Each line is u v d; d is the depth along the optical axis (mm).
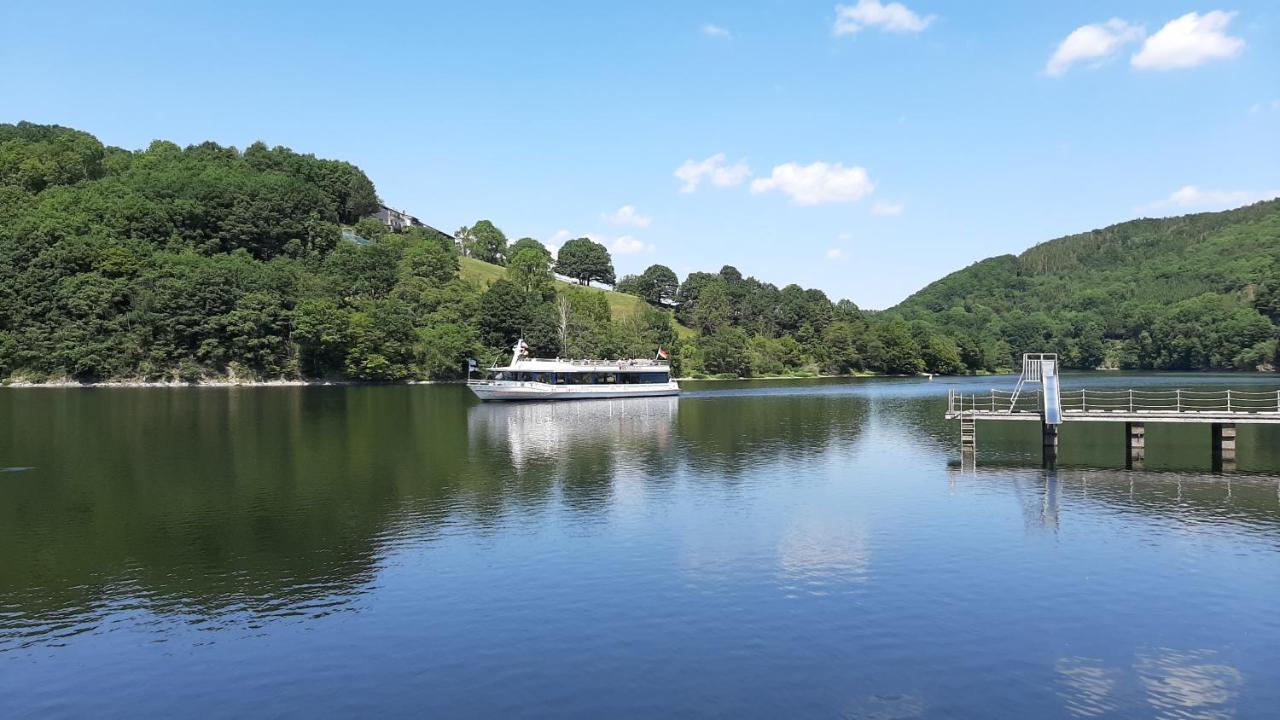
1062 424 88625
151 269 160125
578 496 47969
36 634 27406
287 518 42406
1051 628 27328
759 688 23094
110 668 24812
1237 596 30234
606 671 24203
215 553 36188
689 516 42906
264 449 66938
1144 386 159125
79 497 47406
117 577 33031
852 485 51469
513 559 35219
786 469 57719
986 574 32875
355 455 63781
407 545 37438
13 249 154375
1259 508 44344
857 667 24422
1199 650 25625
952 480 53219
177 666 24906
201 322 153375
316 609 29438
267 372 160125
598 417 97688
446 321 188875
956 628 27328
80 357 145000
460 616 28625
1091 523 41000
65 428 80938
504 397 120312
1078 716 21531
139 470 56375
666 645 26031
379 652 25703
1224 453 59938
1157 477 54156
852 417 98375
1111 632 27000
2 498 47188
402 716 21672
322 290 173625
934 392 153875
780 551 36281
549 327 190375
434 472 56188
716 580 32312
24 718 21938
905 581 32094
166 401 115562
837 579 32344
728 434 79438
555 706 22125
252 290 161750
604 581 32219
